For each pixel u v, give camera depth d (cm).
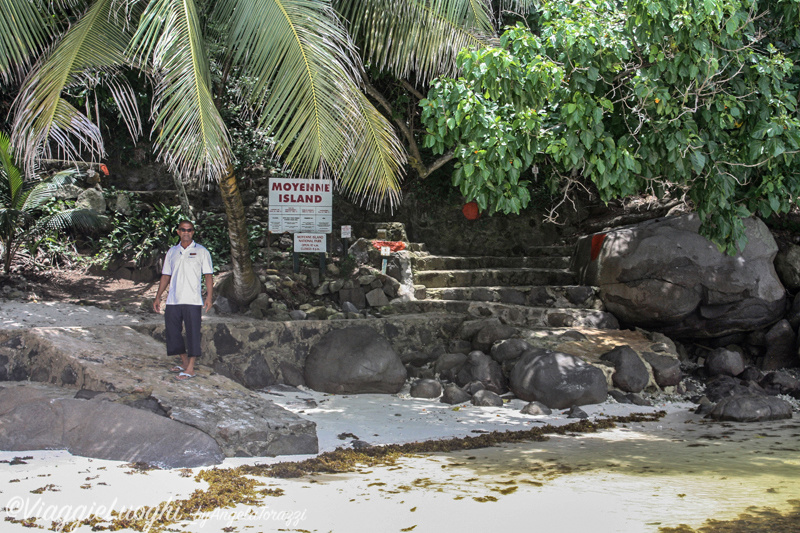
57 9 832
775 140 673
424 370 977
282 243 1253
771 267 1045
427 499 457
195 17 667
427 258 1288
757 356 1077
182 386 653
